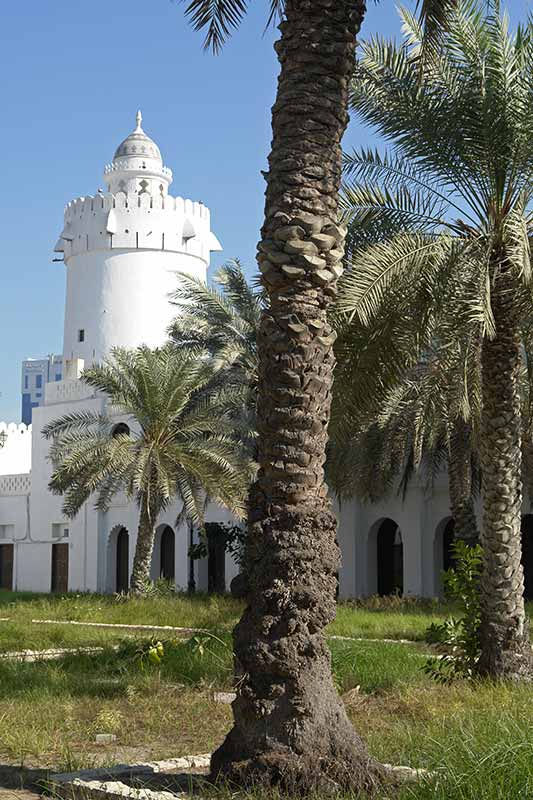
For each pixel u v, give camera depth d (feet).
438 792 18.47
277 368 22.44
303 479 22.15
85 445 91.15
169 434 92.79
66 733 28.91
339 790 20.06
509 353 40.86
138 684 38.06
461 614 73.67
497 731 23.39
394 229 41.73
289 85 23.32
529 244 39.68
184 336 98.99
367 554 104.94
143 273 147.33
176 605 83.92
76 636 60.03
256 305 96.12
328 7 23.45
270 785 20.24
